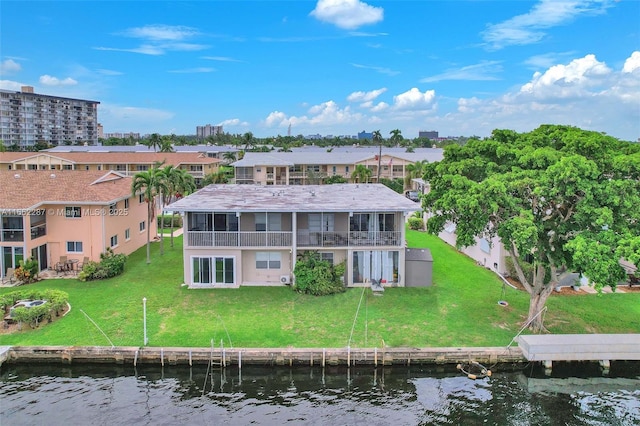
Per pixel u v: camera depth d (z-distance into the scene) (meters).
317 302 28.19
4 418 18.33
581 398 20.33
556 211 23.81
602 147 23.16
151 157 84.12
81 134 198.25
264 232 30.77
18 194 33.62
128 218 39.34
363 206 30.77
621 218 21.80
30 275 31.30
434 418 18.73
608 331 24.41
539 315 24.36
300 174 85.00
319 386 21.02
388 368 22.28
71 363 22.25
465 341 23.30
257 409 19.20
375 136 96.06
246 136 135.88
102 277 32.09
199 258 30.77
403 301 28.47
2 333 23.69
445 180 26.05
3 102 161.88
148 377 21.59
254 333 23.94
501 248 33.19
